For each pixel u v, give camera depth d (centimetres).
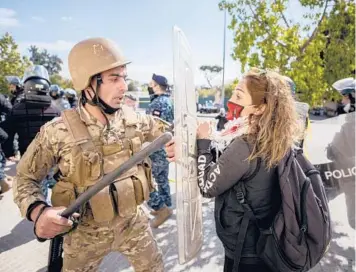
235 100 130
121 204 139
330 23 440
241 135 126
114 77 134
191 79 139
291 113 124
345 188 262
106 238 146
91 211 138
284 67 467
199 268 258
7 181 462
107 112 138
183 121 121
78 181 133
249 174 125
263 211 128
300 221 121
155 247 164
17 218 367
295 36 466
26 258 280
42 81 316
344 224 319
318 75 450
